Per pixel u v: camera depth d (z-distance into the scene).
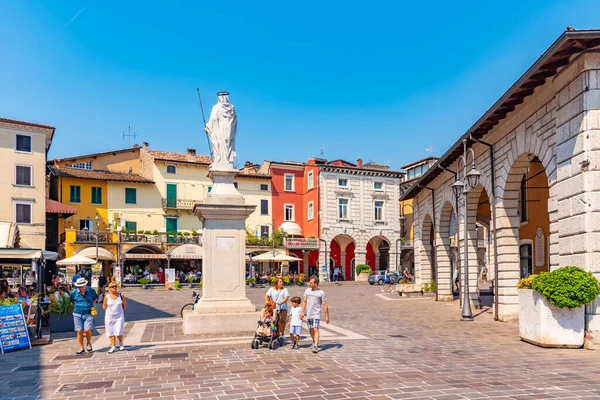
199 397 7.23
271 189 56.06
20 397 7.59
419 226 32.22
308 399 6.96
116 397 7.40
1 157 37.72
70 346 12.88
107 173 49.97
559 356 10.22
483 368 8.97
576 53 11.50
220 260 14.35
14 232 20.14
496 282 17.45
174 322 17.66
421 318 18.52
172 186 51.34
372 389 7.42
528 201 20.62
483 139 18.77
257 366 9.39
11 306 12.85
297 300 11.56
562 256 12.34
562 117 12.39
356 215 55.75
